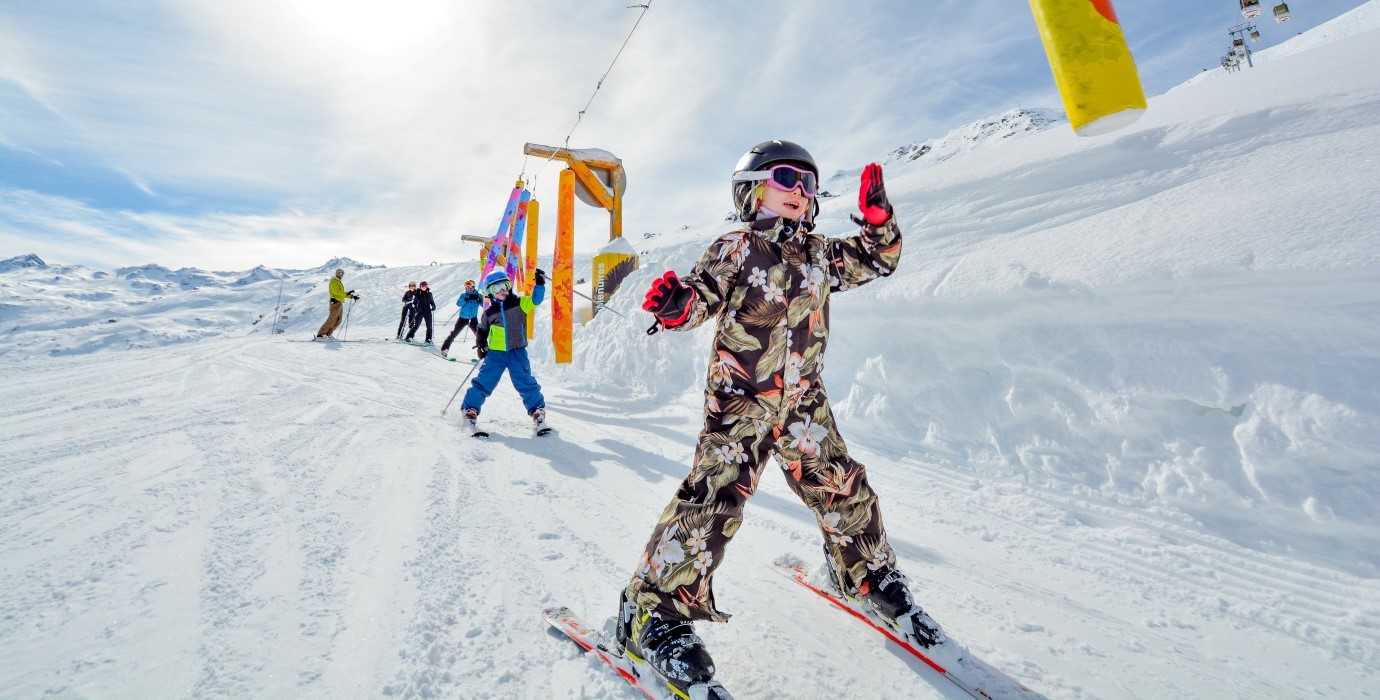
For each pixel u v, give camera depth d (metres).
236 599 1.74
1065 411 3.30
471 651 1.55
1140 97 0.73
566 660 1.53
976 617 1.92
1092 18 0.74
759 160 1.47
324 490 2.84
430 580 1.94
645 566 1.43
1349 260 2.75
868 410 4.25
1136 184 5.78
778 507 3.00
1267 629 1.84
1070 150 7.52
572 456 3.95
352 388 6.25
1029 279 3.76
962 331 4.02
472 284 5.91
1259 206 3.76
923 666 1.58
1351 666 1.64
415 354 10.77
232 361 8.06
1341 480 2.35
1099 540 2.54
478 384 4.58
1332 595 2.01
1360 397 2.42
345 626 1.63
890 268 1.56
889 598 1.60
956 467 3.51
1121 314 3.34
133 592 1.75
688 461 3.99
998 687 1.45
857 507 1.58
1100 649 1.73
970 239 6.04
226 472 3.01
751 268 1.44
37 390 5.25
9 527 2.20
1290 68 9.38
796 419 1.52
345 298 13.27
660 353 7.48
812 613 1.88
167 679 1.35
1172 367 2.99
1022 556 2.42
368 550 2.17
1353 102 5.65
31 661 1.38
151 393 5.25
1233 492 2.57
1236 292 2.99
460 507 2.72
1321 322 2.69
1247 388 2.73
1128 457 3.00
